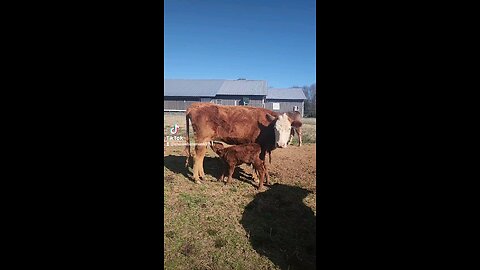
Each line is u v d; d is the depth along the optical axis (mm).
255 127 4625
